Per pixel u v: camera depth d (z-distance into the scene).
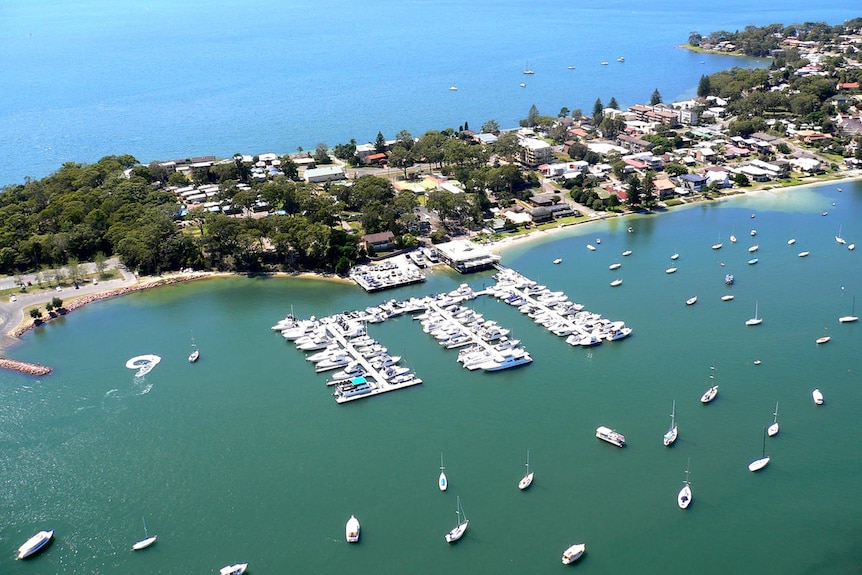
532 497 140.38
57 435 162.50
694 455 150.25
